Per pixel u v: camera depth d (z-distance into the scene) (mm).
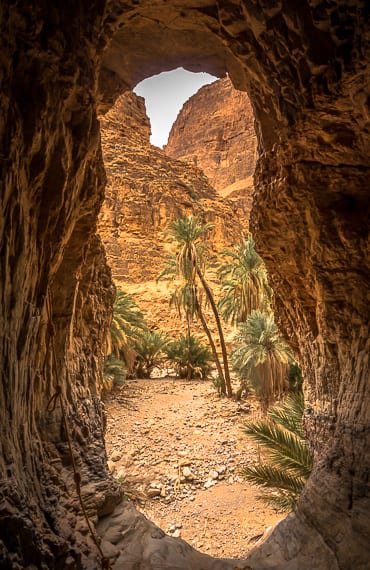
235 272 28047
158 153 73062
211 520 11781
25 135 3672
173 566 5578
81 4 4340
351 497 5410
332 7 4078
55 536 3898
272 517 11742
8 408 3662
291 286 7711
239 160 138750
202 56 7148
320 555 5426
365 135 5035
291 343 8797
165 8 5824
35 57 3688
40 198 4344
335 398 6562
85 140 4938
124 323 26297
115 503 6449
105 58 7098
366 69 4156
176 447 16906
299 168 5906
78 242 6277
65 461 5805
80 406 7027
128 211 59156
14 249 3674
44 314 5227
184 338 33094
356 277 6043
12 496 3146
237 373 21969
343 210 6008
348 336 6238
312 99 4863
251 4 4840
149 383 29844
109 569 3969
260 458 14750
